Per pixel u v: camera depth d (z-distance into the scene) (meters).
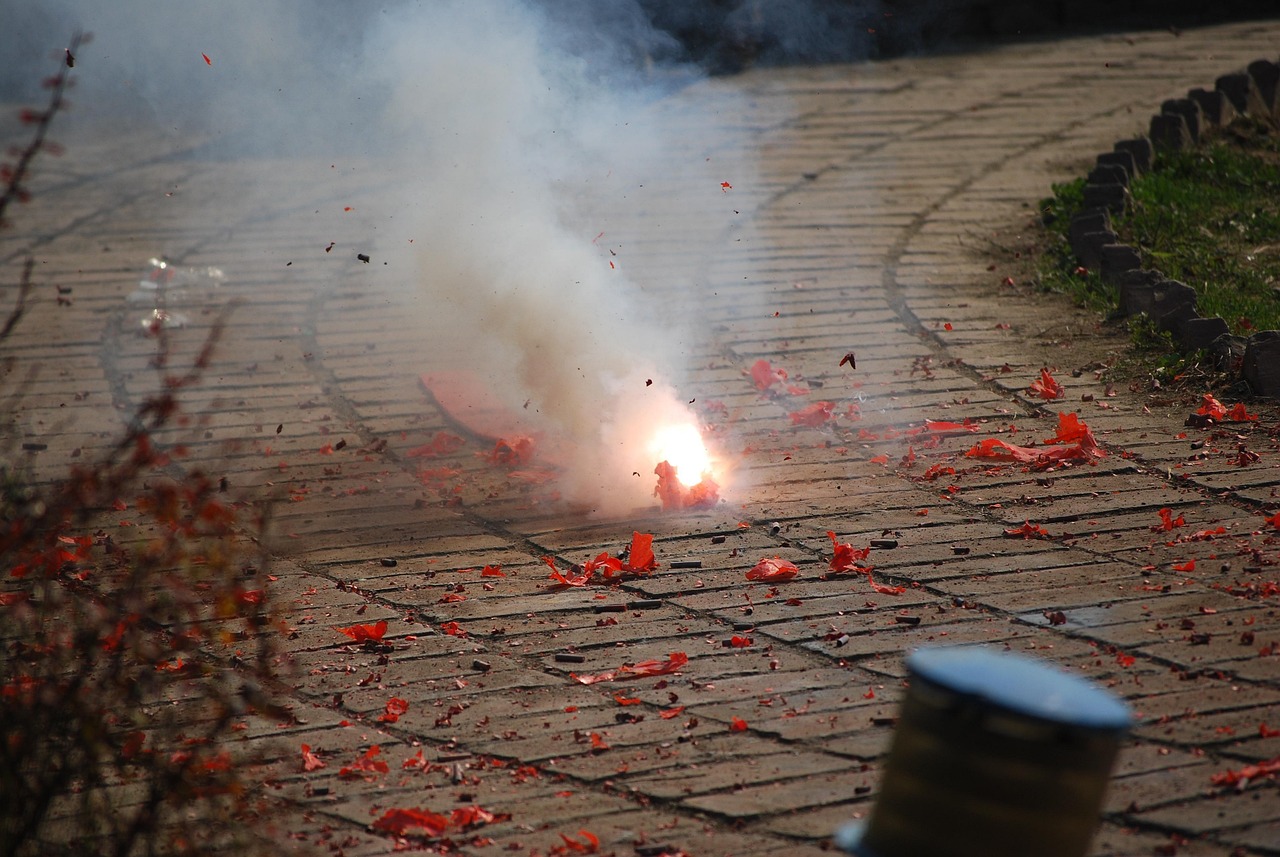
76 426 23.52
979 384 23.91
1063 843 9.19
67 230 36.81
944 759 9.27
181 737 12.47
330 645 15.45
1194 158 35.06
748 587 16.48
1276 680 13.06
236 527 19.06
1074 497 18.69
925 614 15.34
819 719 13.09
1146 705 12.73
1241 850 10.34
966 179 37.59
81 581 17.02
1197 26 56.44
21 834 10.03
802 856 10.73
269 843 11.06
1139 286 26.08
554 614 16.05
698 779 12.11
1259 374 21.97
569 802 11.86
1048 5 57.97
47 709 10.62
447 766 12.65
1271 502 17.78
